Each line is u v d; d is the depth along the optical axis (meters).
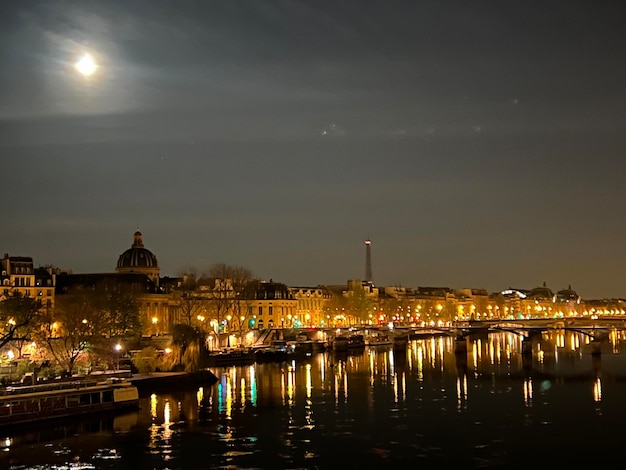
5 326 178.50
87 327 178.88
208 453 103.38
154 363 187.00
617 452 102.94
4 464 99.50
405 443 108.00
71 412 129.50
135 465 98.19
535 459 99.69
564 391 159.12
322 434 114.12
